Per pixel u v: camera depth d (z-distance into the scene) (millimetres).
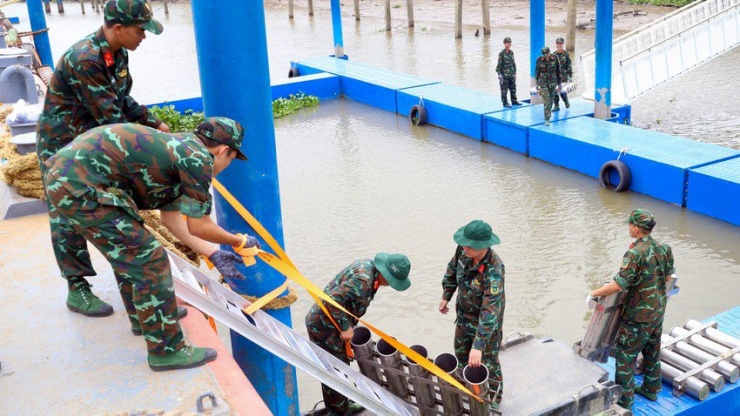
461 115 17953
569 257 10945
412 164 15930
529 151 16031
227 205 4887
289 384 5383
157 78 26844
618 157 13664
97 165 3422
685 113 17938
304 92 22641
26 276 5125
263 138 4789
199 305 3861
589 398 5812
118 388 3666
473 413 5121
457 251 5820
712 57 18312
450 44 30312
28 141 6727
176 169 3482
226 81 4602
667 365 6750
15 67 10609
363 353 5336
